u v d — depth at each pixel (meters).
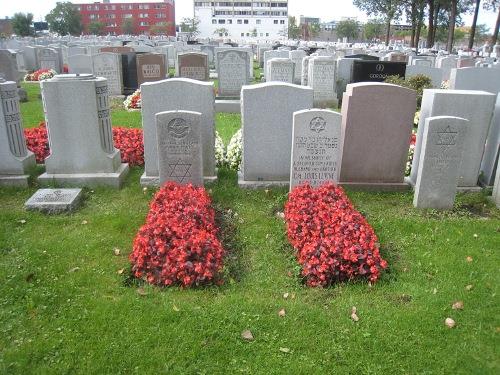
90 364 3.62
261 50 30.20
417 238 5.77
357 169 7.34
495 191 6.85
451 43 36.59
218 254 4.85
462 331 4.06
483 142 7.14
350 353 3.79
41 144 8.52
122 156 8.20
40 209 6.29
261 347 3.84
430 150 6.26
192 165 6.67
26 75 19.80
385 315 4.23
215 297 4.50
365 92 6.85
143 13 96.81
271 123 7.08
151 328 4.00
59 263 5.05
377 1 48.25
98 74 15.41
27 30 74.00
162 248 4.76
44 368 3.56
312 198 5.98
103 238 5.66
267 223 6.19
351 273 4.75
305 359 3.72
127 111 13.30
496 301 4.48
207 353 3.77
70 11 87.75
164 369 3.60
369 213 6.49
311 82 14.78
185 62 15.80
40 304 4.32
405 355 3.79
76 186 7.22
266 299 4.48
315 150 6.45
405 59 20.22
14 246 5.39
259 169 7.35
